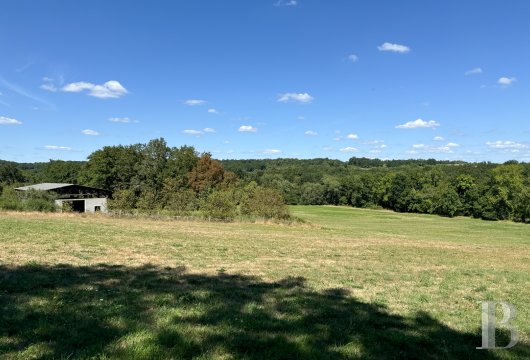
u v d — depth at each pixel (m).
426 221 89.94
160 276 12.86
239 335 6.96
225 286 11.77
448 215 109.38
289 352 6.34
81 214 48.53
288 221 51.81
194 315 8.06
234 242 26.31
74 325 7.06
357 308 9.86
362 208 130.50
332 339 7.17
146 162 106.25
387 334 7.61
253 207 55.53
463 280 15.91
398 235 47.59
